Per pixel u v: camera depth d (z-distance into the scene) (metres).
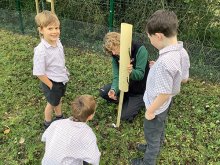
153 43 2.39
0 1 6.49
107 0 5.48
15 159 3.39
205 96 4.34
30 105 4.16
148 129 2.79
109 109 4.05
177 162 3.34
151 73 2.48
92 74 4.78
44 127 3.77
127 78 3.30
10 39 5.86
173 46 2.29
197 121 3.89
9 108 4.11
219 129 3.74
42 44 3.17
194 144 3.55
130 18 5.43
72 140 2.43
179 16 4.96
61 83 3.41
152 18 2.29
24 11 6.29
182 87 4.54
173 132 3.69
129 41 3.05
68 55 5.34
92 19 5.72
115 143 3.57
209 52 4.78
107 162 3.35
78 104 2.49
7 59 5.14
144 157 3.08
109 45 3.32
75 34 5.59
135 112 3.86
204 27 4.89
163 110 2.63
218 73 4.77
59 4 5.84
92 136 2.53
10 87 4.48
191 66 4.91
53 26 3.10
